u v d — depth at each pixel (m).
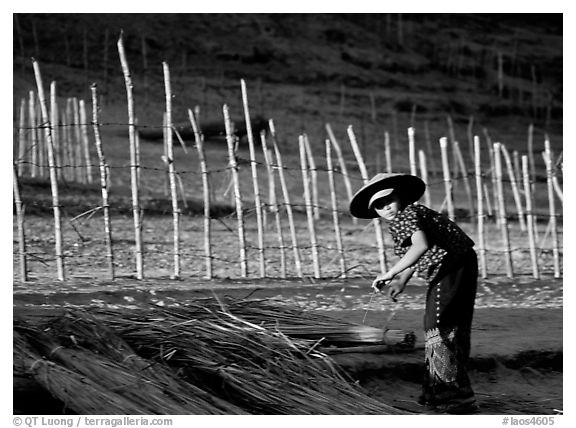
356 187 28.00
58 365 6.92
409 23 50.69
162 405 6.93
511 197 29.59
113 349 7.37
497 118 45.03
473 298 7.82
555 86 50.12
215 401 7.22
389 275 7.61
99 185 21.70
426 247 7.58
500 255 17.52
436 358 7.80
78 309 8.20
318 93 41.56
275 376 7.68
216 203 22.52
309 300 11.13
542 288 13.34
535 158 39.47
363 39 47.72
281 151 33.75
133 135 12.25
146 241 16.97
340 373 8.29
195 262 14.82
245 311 8.69
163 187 24.30
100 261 14.14
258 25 45.19
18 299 9.09
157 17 42.62
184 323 8.01
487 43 51.84
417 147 38.25
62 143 24.03
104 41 39.72
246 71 41.94
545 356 9.34
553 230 15.02
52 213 19.08
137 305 9.36
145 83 37.75
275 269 14.55
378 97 42.69
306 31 46.50
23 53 35.94
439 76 47.56
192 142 31.91
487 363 9.12
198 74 40.47
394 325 9.95
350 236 20.02
